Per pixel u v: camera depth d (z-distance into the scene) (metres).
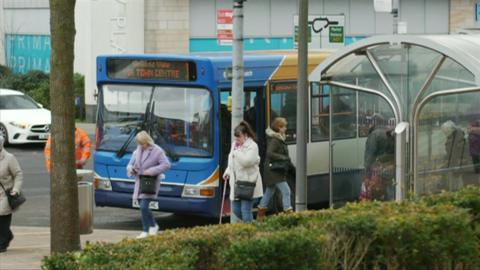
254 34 72.06
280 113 33.47
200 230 15.41
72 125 22.33
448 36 26.27
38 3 82.38
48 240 29.91
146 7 71.81
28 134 59.16
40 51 82.50
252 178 28.66
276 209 33.47
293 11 71.94
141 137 29.12
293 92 33.97
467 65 24.67
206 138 31.44
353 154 28.16
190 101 31.77
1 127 59.91
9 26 84.00
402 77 26.19
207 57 31.67
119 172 32.78
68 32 21.91
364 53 26.72
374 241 15.29
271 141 31.44
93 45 72.25
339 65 27.16
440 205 16.81
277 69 33.41
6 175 27.23
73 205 22.52
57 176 22.38
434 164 26.03
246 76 32.38
